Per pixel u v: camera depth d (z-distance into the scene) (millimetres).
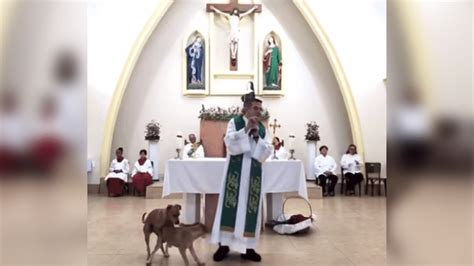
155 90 9719
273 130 9680
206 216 4871
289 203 7688
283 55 9781
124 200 8039
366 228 5336
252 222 3803
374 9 9086
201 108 9711
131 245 4383
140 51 9156
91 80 9000
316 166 9023
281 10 9820
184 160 4688
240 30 9875
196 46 9633
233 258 3924
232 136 3838
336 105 9797
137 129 9664
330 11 9172
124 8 8992
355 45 9195
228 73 9703
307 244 4473
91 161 8961
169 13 9750
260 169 3898
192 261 3783
